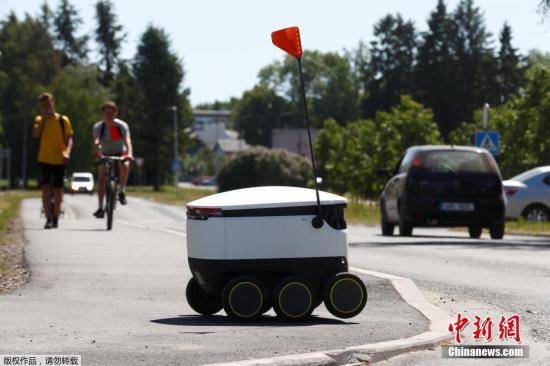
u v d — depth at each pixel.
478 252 48.84
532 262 42.81
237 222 24.75
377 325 24.00
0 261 40.19
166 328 23.22
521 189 89.12
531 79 172.38
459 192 63.50
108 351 19.92
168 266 38.53
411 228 64.75
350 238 62.78
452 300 30.03
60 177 60.31
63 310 26.19
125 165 58.56
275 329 23.16
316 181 24.97
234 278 24.58
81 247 46.53
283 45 25.11
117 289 31.25
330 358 19.25
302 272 25.03
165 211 129.88
